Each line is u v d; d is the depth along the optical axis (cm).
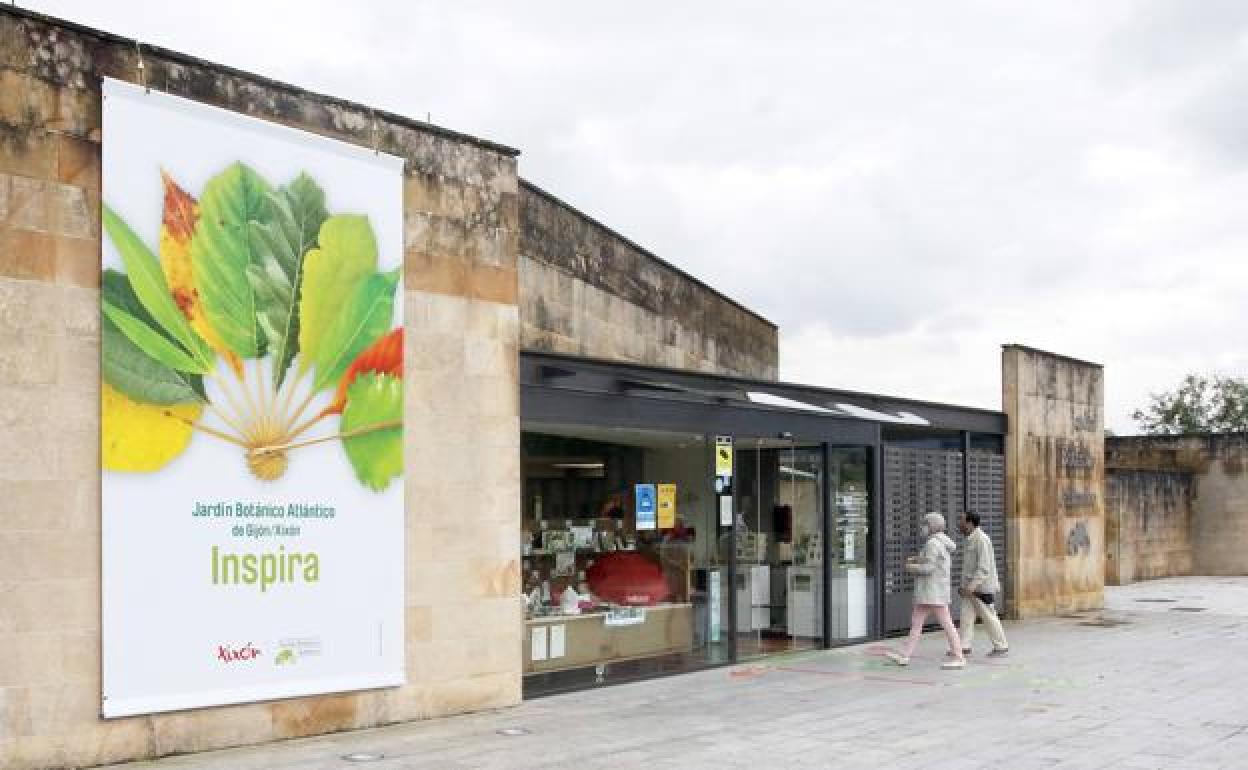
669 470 1370
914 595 1479
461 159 1119
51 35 841
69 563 827
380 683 1015
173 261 896
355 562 1005
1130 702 1164
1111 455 3497
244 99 957
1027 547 2050
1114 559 2908
